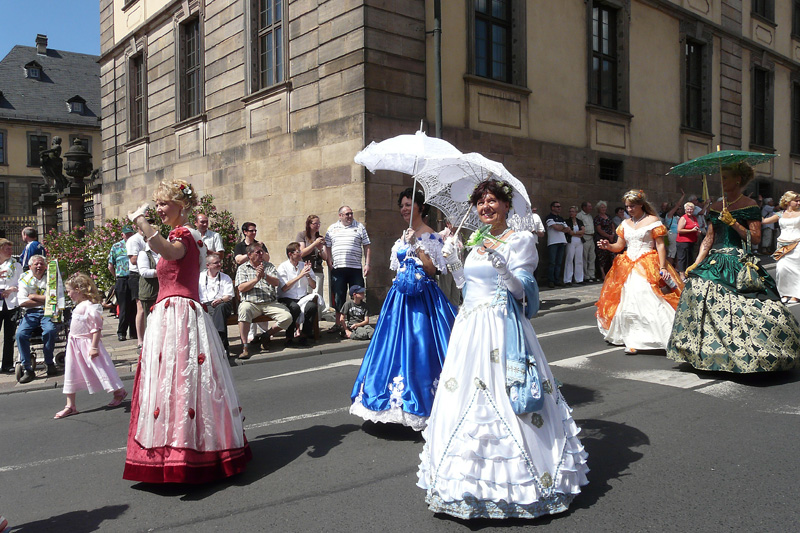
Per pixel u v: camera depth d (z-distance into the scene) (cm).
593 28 1537
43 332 772
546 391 330
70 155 2186
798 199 1009
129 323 1006
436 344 461
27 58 4769
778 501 329
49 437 518
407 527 317
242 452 397
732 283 573
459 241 464
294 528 323
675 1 1736
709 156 569
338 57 1137
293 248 891
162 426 373
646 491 347
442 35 1209
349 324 940
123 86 1917
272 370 746
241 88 1402
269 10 1342
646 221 712
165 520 341
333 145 1152
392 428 482
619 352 711
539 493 310
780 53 2173
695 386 551
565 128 1447
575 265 1382
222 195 1462
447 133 1210
